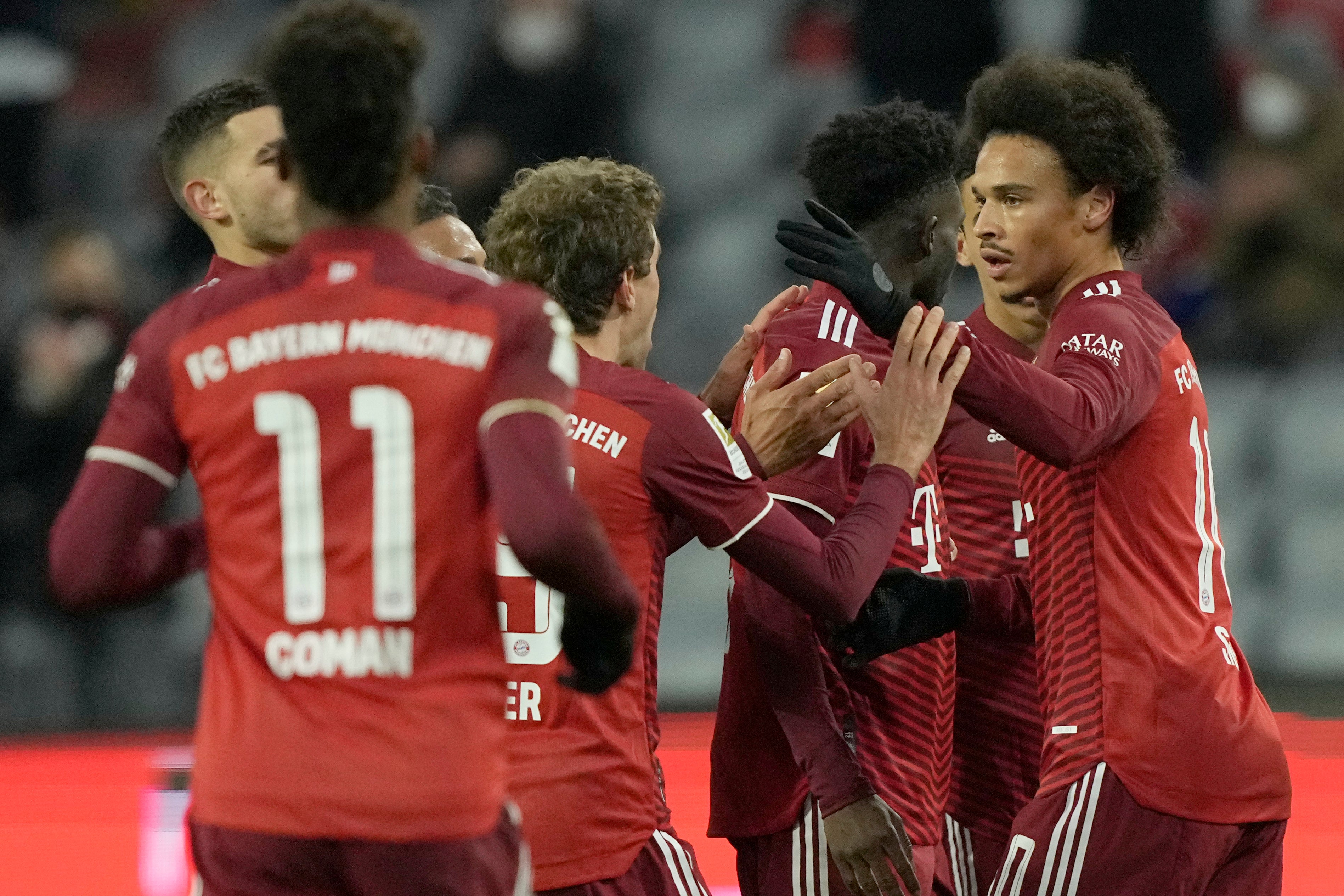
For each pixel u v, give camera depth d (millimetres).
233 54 41719
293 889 8477
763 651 11852
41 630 28156
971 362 11016
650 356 36344
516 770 10828
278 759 8422
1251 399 30797
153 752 24188
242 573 8625
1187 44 35000
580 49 35500
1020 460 12219
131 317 33156
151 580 8938
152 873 17203
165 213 37656
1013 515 13789
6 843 18453
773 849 12508
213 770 8602
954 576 13844
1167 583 11406
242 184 12141
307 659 8469
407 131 8773
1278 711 25188
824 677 12227
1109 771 11312
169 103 40969
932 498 12883
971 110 12781
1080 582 11586
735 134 39500
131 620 28516
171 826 19250
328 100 8562
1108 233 12016
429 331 8586
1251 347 31719
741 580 12320
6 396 29203
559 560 8211
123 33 41375
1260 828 11578
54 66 40625
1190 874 11195
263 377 8578
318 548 8484
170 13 42125
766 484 11953
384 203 8820
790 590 10898
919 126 12523
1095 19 35250
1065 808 11461
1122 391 10930
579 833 10805
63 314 28875
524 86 35219
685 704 27188
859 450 12133
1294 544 29922
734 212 38812
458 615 8586
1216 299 32094
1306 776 20828
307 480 8508
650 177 11781
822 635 12312
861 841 11531
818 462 11898
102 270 29250
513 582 10898
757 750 12469
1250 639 29328
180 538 9203
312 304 8664
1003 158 11891
